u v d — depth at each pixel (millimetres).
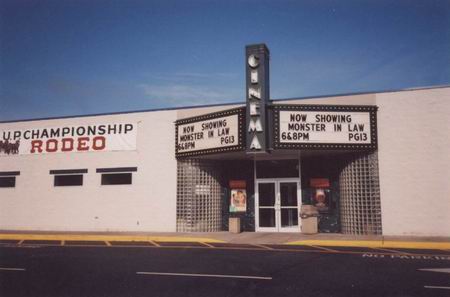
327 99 18000
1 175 22797
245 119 17062
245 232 19172
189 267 10773
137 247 15203
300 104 17094
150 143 20625
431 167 16844
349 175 17812
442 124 16891
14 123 22953
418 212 16797
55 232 20375
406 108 17297
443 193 16641
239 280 9141
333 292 8047
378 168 17344
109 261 11922
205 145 18469
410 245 14578
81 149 21688
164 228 19906
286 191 19266
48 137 22344
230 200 19938
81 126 21844
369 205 17266
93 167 21359
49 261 12094
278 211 19219
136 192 20531
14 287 8727
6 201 22484
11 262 11961
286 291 8148
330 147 16953
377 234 17094
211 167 19938
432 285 8570
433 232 16578
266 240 16375
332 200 18500
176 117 20422
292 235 17688
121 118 21250
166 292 8141
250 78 17047
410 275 9586
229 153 17844
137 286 8672
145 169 20531
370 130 17266
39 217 21844
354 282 8883
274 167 19578
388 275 9594
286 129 16812
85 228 21062
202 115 18797
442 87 17062
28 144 22609
